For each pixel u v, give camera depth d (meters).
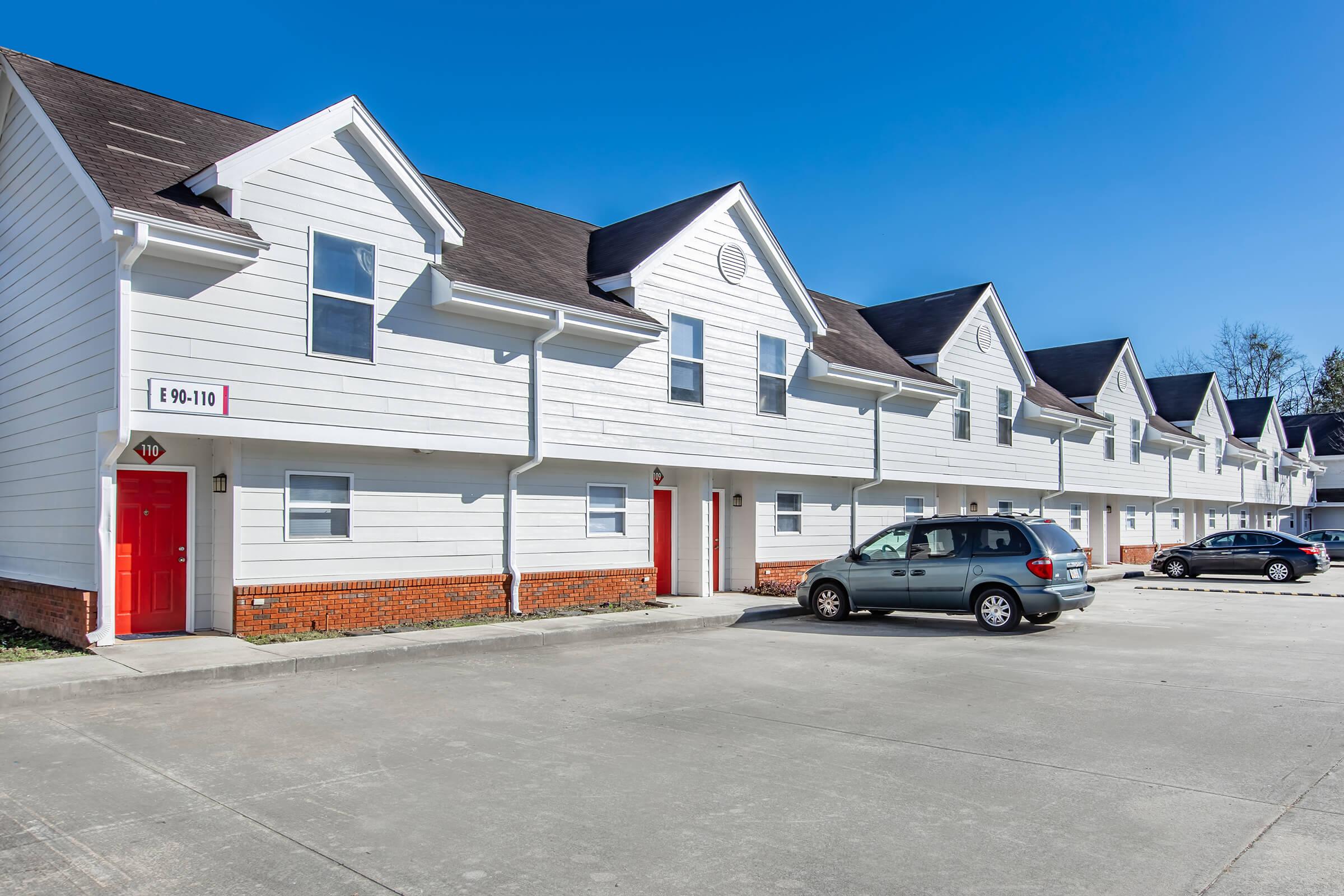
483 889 4.59
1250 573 27.30
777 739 7.58
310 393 11.91
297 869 4.81
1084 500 32.25
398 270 12.94
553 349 14.87
